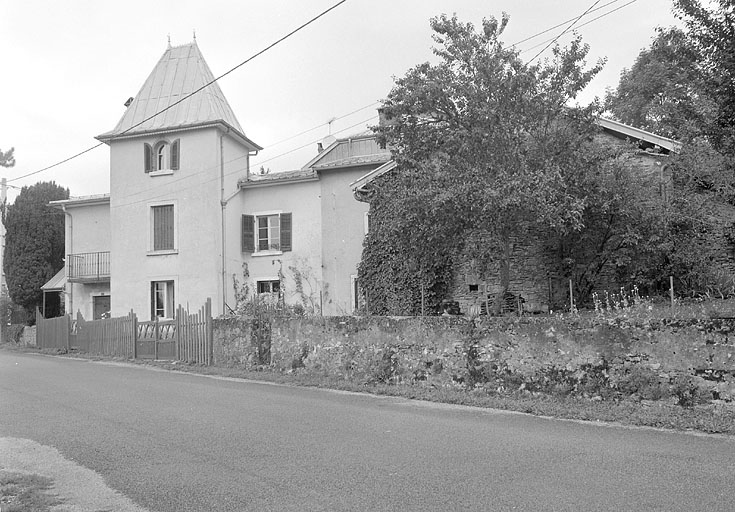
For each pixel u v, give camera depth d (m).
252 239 29.39
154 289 29.16
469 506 5.67
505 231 15.21
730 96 9.38
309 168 29.38
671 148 18.81
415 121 16.03
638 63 32.25
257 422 10.05
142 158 29.78
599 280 18.30
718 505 5.57
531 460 7.27
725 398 9.60
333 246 27.38
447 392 12.54
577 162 15.42
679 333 10.12
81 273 32.28
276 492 6.26
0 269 39.41
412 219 14.87
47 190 38.12
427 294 20.89
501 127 14.54
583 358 11.12
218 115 29.45
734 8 9.23
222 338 19.58
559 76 15.12
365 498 5.99
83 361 23.78
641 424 9.47
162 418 10.53
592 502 5.69
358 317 15.31
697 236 16.67
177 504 6.02
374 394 13.34
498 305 16.45
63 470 7.39
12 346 33.47
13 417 10.96
